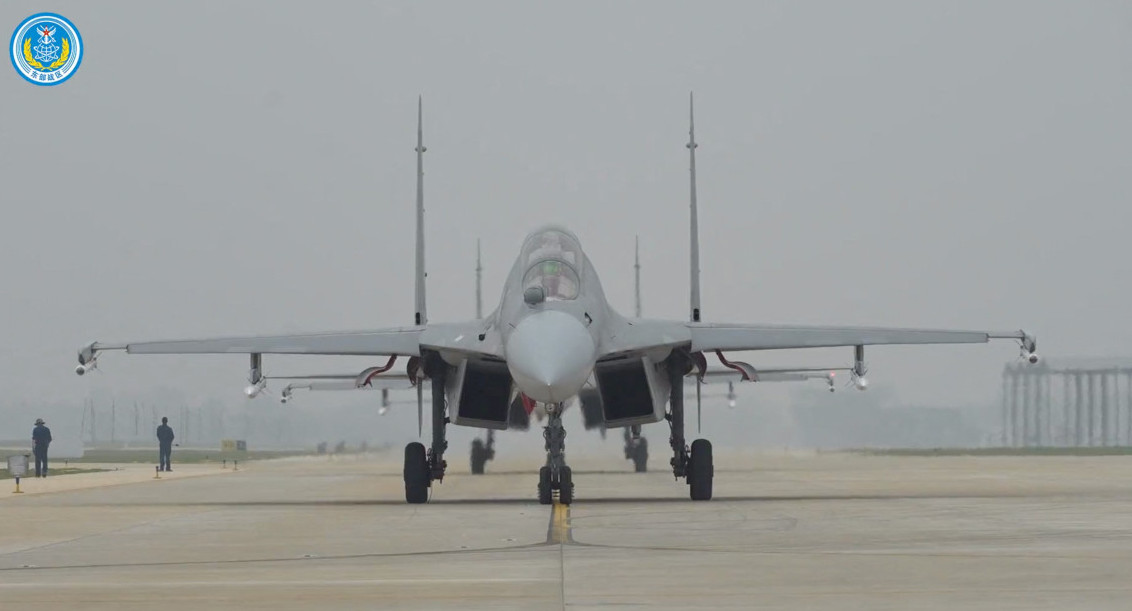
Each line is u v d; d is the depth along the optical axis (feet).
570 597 131.54
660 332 271.69
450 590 137.59
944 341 273.95
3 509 272.72
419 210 325.21
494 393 279.08
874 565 156.15
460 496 312.50
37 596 135.54
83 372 276.41
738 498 291.17
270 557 170.81
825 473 459.32
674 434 285.23
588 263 275.39
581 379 247.09
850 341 272.10
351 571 154.40
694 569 153.07
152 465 623.77
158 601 131.64
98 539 198.49
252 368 279.90
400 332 276.41
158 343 276.00
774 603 127.24
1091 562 158.20
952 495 301.43
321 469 554.05
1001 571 150.10
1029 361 277.44
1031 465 548.72
